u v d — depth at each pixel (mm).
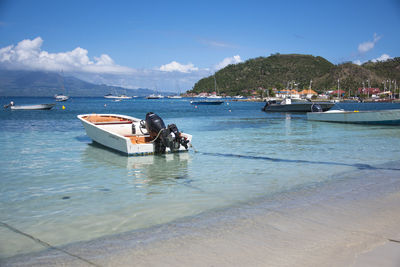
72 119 29484
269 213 4863
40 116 34156
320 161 9484
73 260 3426
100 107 67938
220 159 9867
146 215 4938
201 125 23547
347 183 6812
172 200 5738
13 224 4629
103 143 12305
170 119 31016
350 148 12023
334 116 24375
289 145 12875
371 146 12539
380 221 4402
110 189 6590
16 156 10578
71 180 7410
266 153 10938
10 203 5656
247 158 10023
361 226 4211
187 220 4648
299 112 42250
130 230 4309
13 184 7039
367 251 3428
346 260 3230
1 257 3543
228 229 4215
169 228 4332
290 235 3953
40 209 5320
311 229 4141
